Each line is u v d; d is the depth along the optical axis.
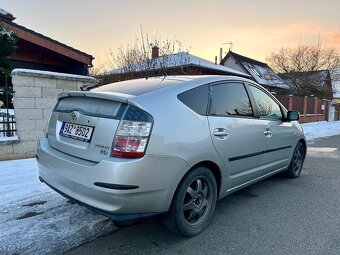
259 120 3.88
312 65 34.91
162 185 2.54
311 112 21.50
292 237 3.02
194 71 14.55
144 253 2.67
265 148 3.98
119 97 2.54
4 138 5.45
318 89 32.09
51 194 3.96
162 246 2.80
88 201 2.48
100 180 2.38
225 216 3.52
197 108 3.00
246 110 3.71
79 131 2.71
